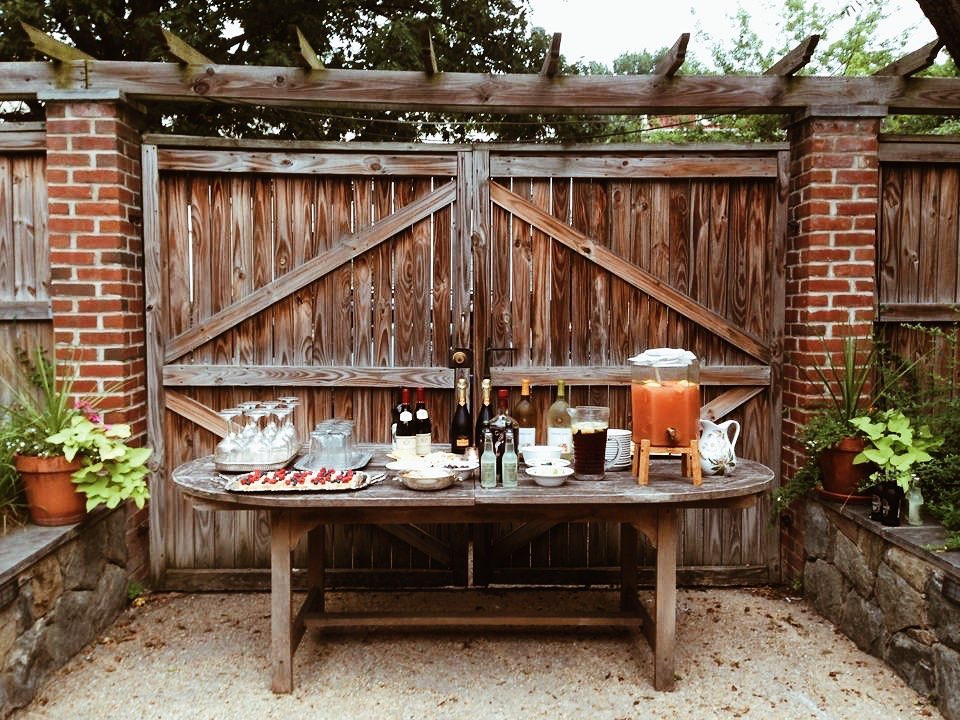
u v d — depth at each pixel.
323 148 3.58
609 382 3.69
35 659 2.65
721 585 3.78
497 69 7.46
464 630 3.23
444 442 3.72
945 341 3.67
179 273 3.64
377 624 2.92
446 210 3.66
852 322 3.52
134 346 3.53
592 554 3.78
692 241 3.71
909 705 2.59
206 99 3.44
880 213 3.63
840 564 3.22
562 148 3.62
